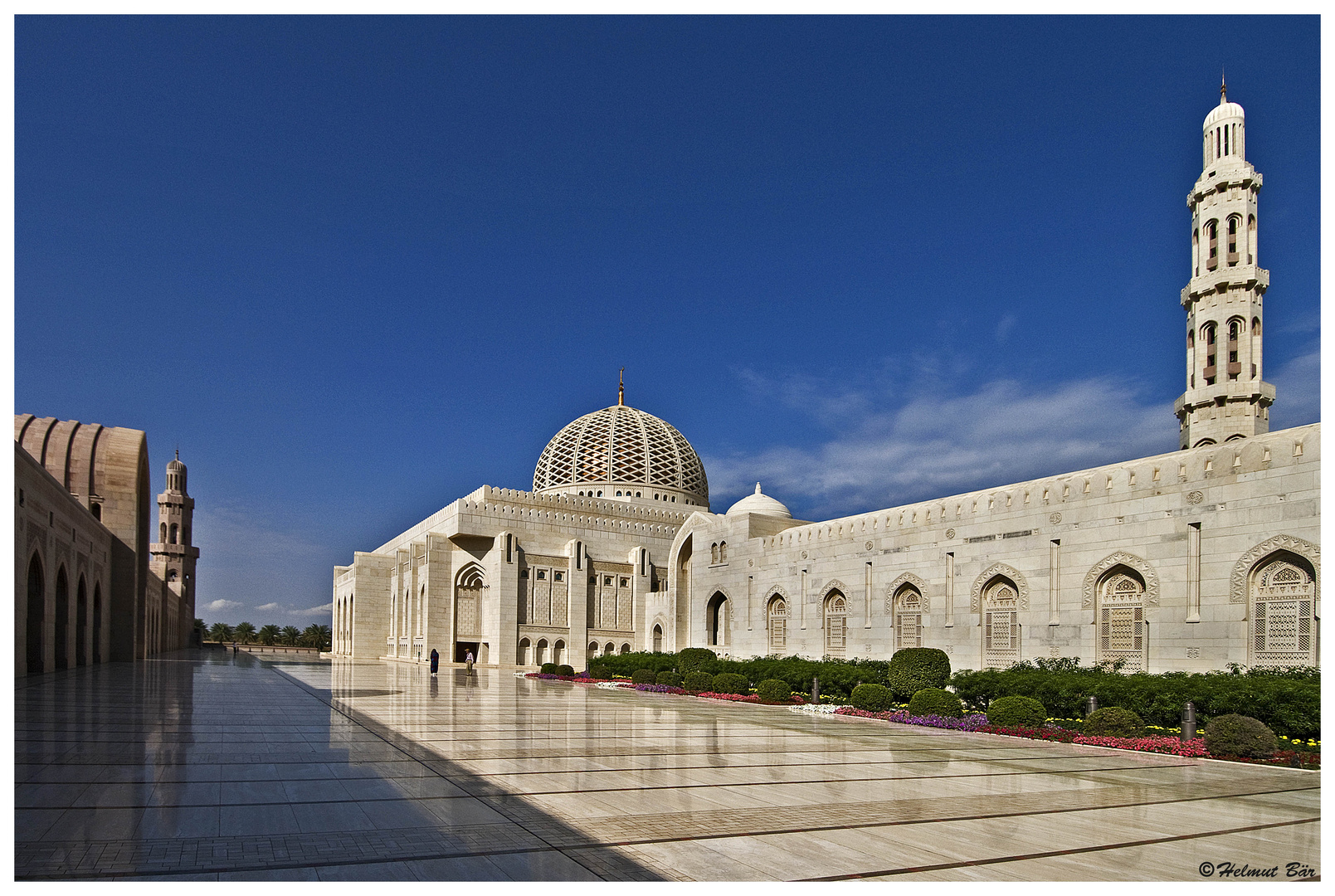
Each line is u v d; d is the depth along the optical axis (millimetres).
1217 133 39406
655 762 15000
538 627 62031
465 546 62406
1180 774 15352
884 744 18844
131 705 22844
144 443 55719
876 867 8430
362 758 14391
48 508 33625
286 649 121812
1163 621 28078
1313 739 18609
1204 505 27188
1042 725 21766
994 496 34562
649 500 76125
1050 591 31891
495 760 14602
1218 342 38219
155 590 72625
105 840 8648
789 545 45594
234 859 8102
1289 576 24984
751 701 31562
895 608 38750
